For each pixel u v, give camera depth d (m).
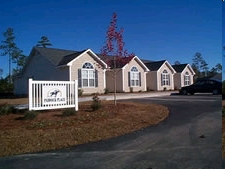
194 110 14.79
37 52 31.69
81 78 27.92
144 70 35.81
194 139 8.59
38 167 6.40
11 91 41.50
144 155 7.11
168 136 9.13
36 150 7.89
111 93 30.47
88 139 9.03
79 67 27.84
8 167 6.44
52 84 13.36
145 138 8.98
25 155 7.41
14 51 53.47
